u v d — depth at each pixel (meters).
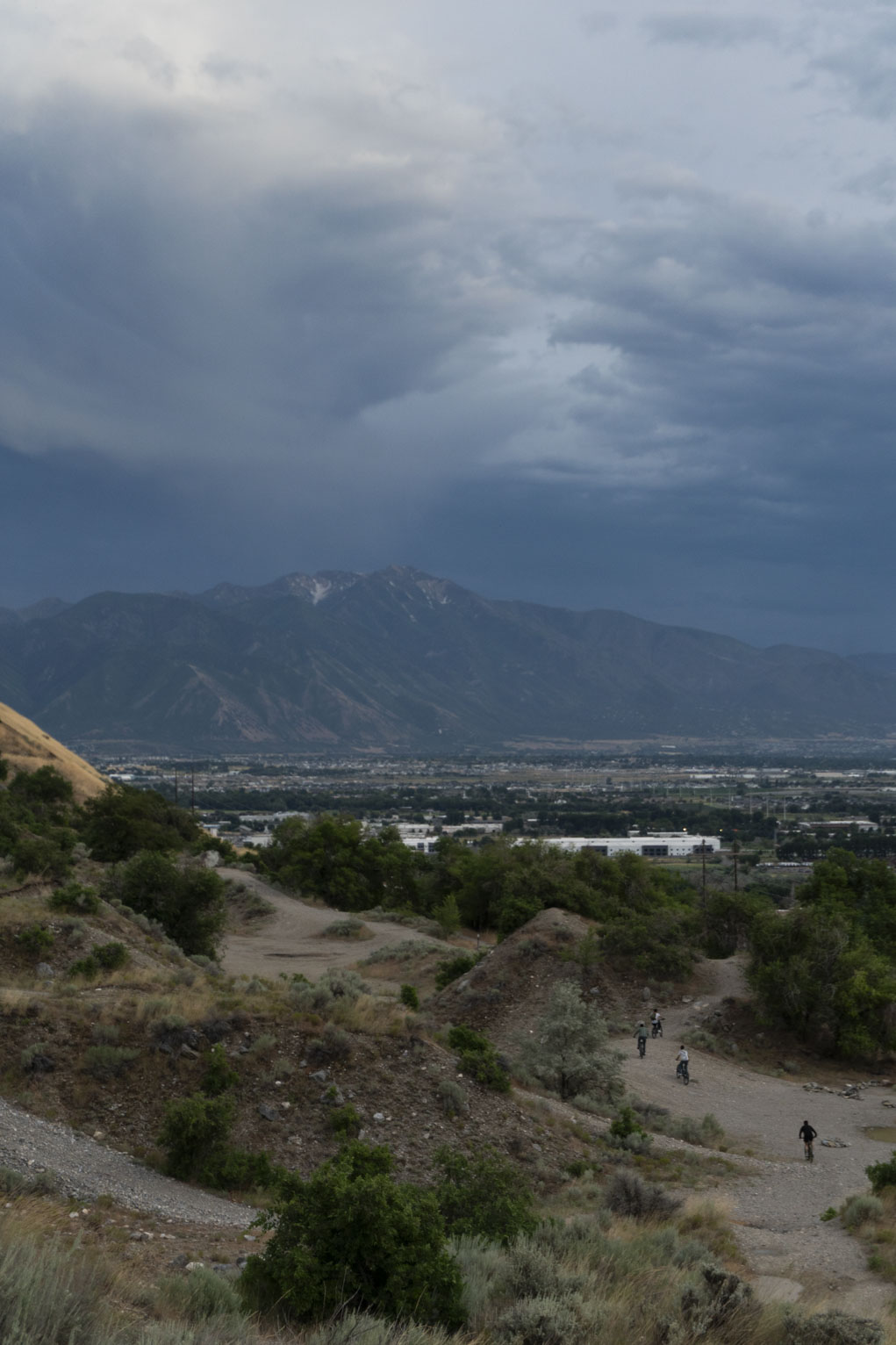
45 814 96.69
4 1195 14.70
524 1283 12.25
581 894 67.94
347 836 103.50
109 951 32.28
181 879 53.34
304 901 95.06
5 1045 21.83
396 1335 9.58
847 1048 46.66
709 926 69.62
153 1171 18.81
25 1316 6.70
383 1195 11.45
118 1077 21.89
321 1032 25.42
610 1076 34.50
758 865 183.00
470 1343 10.20
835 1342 11.06
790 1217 22.53
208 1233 15.20
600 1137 28.11
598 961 53.97
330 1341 9.18
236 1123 21.55
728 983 54.53
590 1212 20.44
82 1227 13.88
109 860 83.00
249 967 64.12
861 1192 25.70
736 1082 42.03
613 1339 10.84
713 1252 17.62
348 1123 22.25
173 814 114.25
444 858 105.19
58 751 134.62
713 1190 25.06
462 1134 23.78
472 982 53.00
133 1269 11.83
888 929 68.31
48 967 31.38
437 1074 26.08
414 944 67.38
